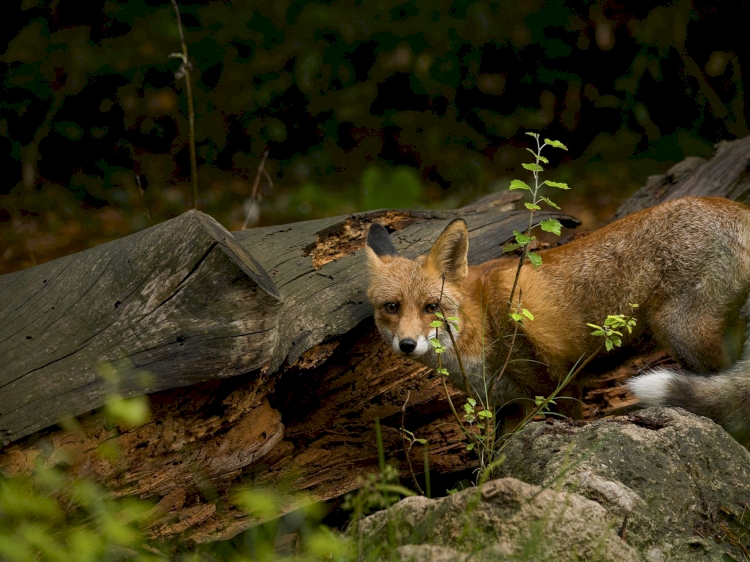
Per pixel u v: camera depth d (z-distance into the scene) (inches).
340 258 335.3
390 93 768.9
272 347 259.4
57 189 689.6
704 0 716.0
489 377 328.8
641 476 219.8
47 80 675.4
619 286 319.0
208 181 714.2
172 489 264.7
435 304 308.8
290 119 750.5
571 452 226.7
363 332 321.4
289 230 345.4
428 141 754.2
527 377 327.0
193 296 247.6
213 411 267.4
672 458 226.1
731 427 280.2
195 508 273.0
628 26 736.3
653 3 735.1
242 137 743.7
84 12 700.0
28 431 232.8
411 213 381.4
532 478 227.1
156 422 256.8
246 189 706.8
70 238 628.7
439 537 188.1
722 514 217.2
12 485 231.8
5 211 663.8
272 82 730.2
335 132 756.0
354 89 742.5
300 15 732.7
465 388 322.3
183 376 247.6
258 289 249.3
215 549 274.4
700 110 743.7
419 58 734.5
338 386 317.1
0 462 231.3
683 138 747.4
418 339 300.5
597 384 387.5
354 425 321.1
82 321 251.3
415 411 327.0
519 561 175.8
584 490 210.7
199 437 265.0
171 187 699.4
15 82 668.7
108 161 716.7
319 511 305.1
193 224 249.4
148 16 705.0
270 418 286.4
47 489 234.5
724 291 303.7
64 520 239.1
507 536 182.1
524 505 185.6
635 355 334.6
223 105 727.1
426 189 735.1
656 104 771.4
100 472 246.2
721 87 741.9
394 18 740.7
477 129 769.6
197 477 267.3
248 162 737.0
